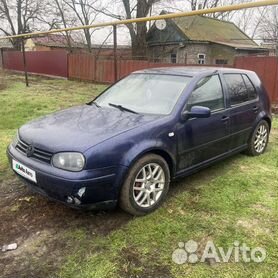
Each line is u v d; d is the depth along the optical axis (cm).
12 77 2348
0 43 4356
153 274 264
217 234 315
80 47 3316
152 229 323
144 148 331
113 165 312
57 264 278
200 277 260
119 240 306
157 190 359
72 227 329
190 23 2908
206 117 372
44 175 310
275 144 610
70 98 1298
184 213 353
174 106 380
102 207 321
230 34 3138
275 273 264
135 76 466
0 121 819
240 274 263
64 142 314
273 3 558
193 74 421
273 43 3091
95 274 264
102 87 1714
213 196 391
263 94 536
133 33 2706
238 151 491
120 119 363
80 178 296
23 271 271
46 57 2345
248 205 370
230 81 468
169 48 2858
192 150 393
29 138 340
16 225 336
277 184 428
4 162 509
